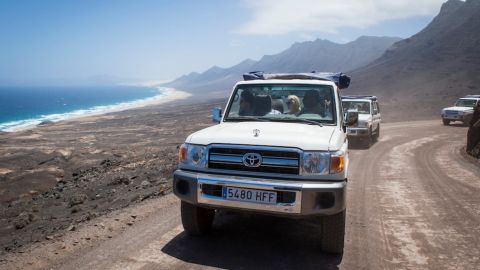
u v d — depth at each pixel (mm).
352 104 18234
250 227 5707
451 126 28453
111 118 67938
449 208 7289
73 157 19750
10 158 20062
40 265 4285
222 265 4395
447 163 12773
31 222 8344
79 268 4215
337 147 4316
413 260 4785
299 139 4367
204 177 4453
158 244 4957
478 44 132375
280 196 4191
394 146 17391
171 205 6875
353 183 9586
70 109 134500
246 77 7309
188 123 47156
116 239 5113
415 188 9031
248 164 4344
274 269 4336
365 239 5496
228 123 5676
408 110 48188
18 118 94000
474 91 73312
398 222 6379
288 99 5699
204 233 5320
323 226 4613
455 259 4852
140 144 27875
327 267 4457
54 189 13062
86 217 7051
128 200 8297
